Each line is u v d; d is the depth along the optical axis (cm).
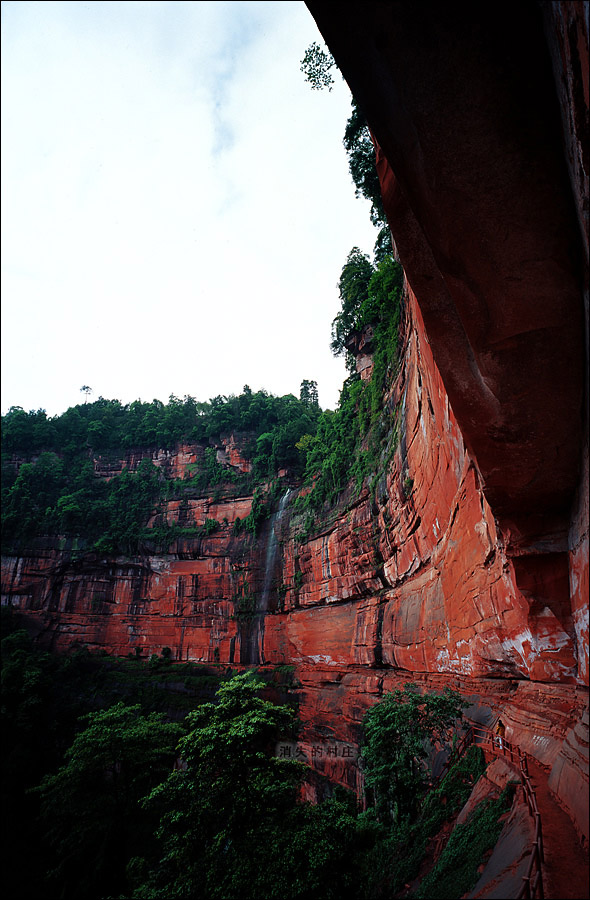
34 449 7900
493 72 594
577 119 521
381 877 1163
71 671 5350
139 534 6203
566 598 959
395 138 701
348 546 3531
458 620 1747
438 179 668
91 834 2791
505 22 568
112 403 8819
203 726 1734
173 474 7175
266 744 1736
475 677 1633
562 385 794
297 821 1459
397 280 2728
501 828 793
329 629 3738
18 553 6169
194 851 1464
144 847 2769
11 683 4797
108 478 7475
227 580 5466
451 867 830
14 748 4262
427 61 605
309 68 2283
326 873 1266
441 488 1869
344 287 4344
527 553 973
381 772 1394
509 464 909
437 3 573
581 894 505
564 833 627
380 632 2908
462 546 1623
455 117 623
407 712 1451
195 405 8000
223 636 5225
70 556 6184
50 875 2741
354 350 4412
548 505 946
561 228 661
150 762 2856
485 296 743
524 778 788
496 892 596
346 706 3100
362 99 719
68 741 4659
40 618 5934
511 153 631
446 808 1161
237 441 6956
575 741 740
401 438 2595
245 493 6138
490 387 834
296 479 5659
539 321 740
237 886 1295
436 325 893
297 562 4438
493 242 691
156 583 5938
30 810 3906
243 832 1450
